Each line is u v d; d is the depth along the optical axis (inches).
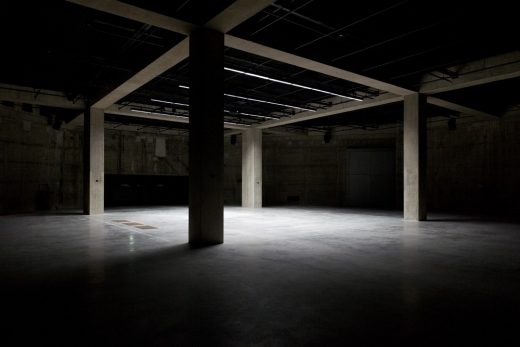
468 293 207.0
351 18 372.8
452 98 658.2
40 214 721.6
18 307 180.2
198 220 366.0
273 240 399.2
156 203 1176.2
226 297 197.5
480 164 815.7
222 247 352.5
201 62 361.1
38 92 660.1
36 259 294.7
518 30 387.5
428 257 309.9
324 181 1156.5
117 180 1107.3
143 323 159.8
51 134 859.4
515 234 455.2
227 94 647.8
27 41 428.8
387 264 281.7
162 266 271.0
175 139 1168.2
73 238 410.0
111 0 309.1
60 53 462.3
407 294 204.5
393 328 155.0
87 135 723.4
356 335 147.5
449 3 348.5
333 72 506.0
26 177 773.3
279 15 379.2
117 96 622.2
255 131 1004.6
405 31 406.6
